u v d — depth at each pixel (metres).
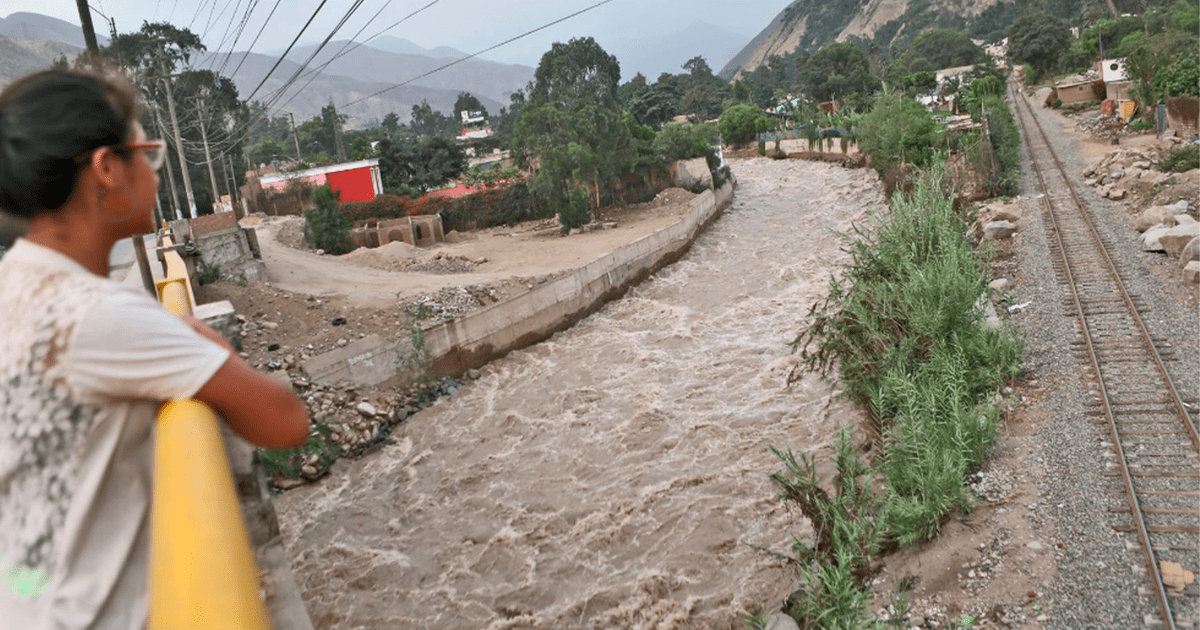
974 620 11.38
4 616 0.98
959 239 24.19
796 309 32.31
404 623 15.98
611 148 53.19
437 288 32.81
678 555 16.52
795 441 20.34
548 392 27.11
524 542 18.14
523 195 56.16
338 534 19.66
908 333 19.59
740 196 65.62
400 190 70.06
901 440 15.98
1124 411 15.96
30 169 1.03
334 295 31.70
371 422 24.97
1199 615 10.38
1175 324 19.78
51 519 0.99
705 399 24.39
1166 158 36.72
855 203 53.84
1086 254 27.41
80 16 14.37
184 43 59.66
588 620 15.16
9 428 0.98
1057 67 133.62
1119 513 12.71
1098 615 10.80
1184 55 56.84
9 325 0.99
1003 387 18.27
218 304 4.84
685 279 39.94
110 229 1.16
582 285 35.22
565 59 51.91
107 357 0.97
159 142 1.26
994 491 14.36
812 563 14.77
